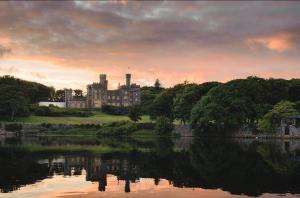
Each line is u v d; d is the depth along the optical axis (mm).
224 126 135875
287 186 42469
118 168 56438
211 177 48281
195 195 37938
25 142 110812
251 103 136000
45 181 45531
